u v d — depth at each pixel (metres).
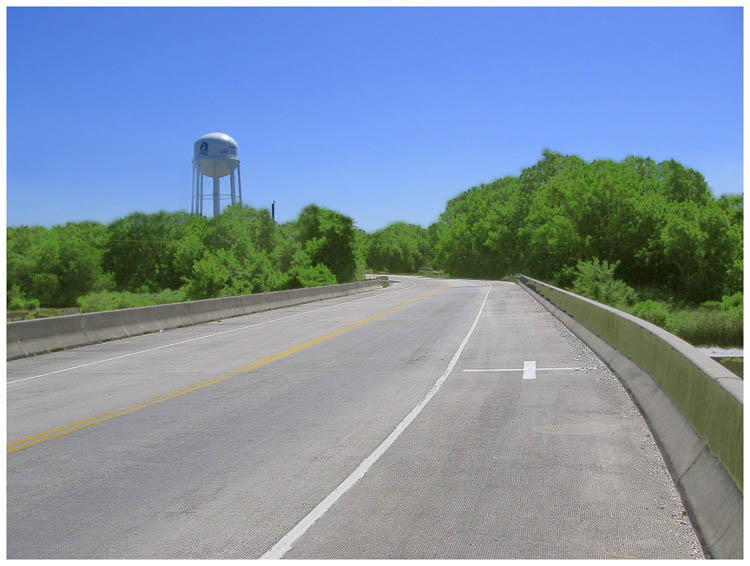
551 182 94.94
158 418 9.34
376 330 21.34
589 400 9.72
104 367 14.62
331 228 95.88
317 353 16.06
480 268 119.75
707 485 5.11
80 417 9.52
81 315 19.19
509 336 18.67
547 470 6.50
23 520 5.55
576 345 16.22
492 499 5.74
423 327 21.94
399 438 7.94
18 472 6.90
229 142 126.50
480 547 4.77
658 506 5.46
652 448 7.14
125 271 105.88
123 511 5.70
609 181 83.25
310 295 40.25
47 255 91.12
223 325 25.06
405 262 175.50
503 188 136.50
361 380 12.14
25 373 14.04
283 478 6.51
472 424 8.52
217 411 9.73
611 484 6.03
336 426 8.65
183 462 7.15
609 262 81.38
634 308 45.91
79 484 6.46
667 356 7.96
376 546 4.84
